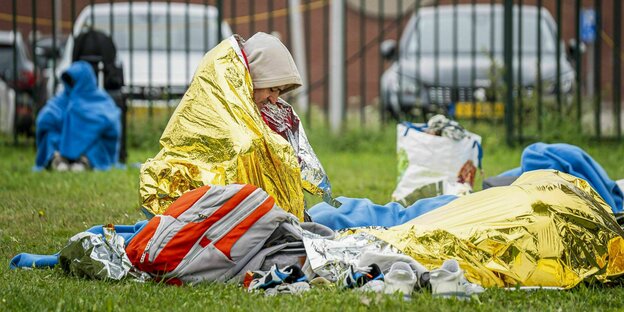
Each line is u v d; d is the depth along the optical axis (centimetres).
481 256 1784
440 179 2720
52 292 1684
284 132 2052
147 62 5050
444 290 1630
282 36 7994
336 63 4875
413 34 5394
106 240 1819
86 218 2589
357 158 4338
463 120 4634
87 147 3700
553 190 1866
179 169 1916
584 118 4753
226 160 1897
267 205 1784
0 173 3538
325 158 4331
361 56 4828
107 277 1777
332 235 1870
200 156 1917
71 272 1839
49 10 8031
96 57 3922
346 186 3328
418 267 1702
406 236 1803
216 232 1766
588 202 1878
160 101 4828
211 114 1916
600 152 4194
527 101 4550
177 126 1939
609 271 1831
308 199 2748
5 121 5359
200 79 1944
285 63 1992
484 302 1612
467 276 1762
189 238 1758
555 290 1747
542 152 2409
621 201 2430
